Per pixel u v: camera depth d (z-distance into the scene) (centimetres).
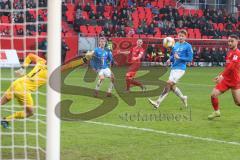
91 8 3791
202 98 1769
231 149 911
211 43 3719
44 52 771
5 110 1205
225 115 1358
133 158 830
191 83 2392
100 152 875
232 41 1233
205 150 900
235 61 1238
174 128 1134
